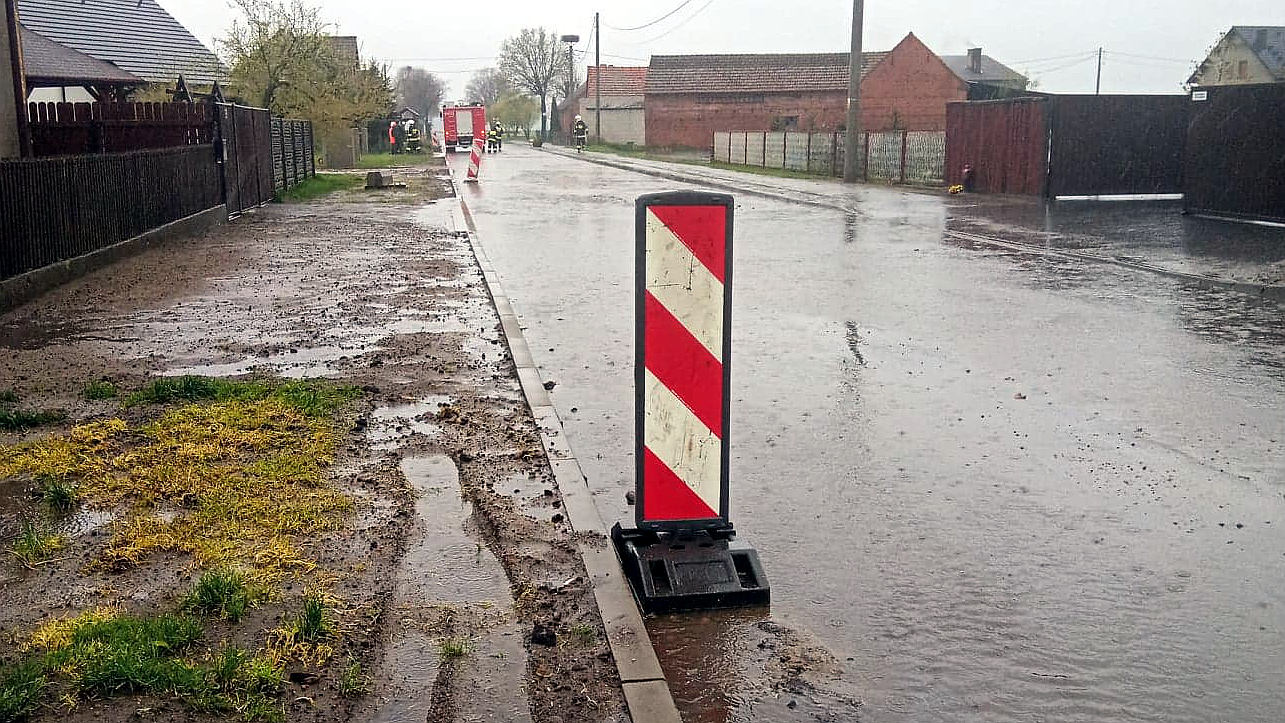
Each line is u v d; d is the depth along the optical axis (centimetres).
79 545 460
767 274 1325
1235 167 1967
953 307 1088
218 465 561
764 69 7119
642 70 9394
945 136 2986
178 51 3600
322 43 3634
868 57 7138
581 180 3506
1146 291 1186
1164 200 2522
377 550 458
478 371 787
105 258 1348
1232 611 421
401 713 338
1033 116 2598
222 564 438
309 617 384
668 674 376
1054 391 754
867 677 374
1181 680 371
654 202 424
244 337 909
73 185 1261
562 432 634
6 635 380
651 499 446
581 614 405
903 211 2281
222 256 1456
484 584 429
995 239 1716
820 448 628
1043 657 387
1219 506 533
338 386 729
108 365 803
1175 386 767
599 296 1163
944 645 396
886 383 779
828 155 3859
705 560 431
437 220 2005
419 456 586
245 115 2197
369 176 2995
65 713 328
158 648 365
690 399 441
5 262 1072
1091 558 472
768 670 379
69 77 2681
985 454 616
